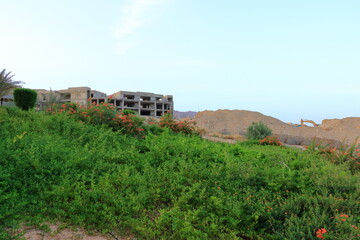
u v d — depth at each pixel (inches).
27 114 505.0
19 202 177.9
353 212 186.9
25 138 310.3
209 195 221.3
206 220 179.5
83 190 199.0
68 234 154.9
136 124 553.6
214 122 1374.3
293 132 1176.8
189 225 166.9
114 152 312.0
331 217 178.5
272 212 188.4
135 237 162.1
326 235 152.5
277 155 387.2
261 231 174.2
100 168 251.9
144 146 380.2
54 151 266.1
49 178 220.8
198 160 313.6
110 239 155.6
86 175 236.5
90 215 174.9
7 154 242.7
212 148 396.2
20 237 142.8
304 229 163.9
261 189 232.8
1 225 151.3
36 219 164.9
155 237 166.1
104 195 196.1
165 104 2433.6
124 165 275.0
